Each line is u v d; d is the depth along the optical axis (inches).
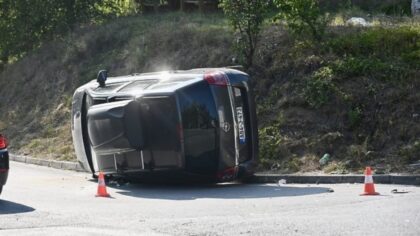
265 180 674.2
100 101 685.9
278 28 876.6
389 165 652.1
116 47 1107.3
